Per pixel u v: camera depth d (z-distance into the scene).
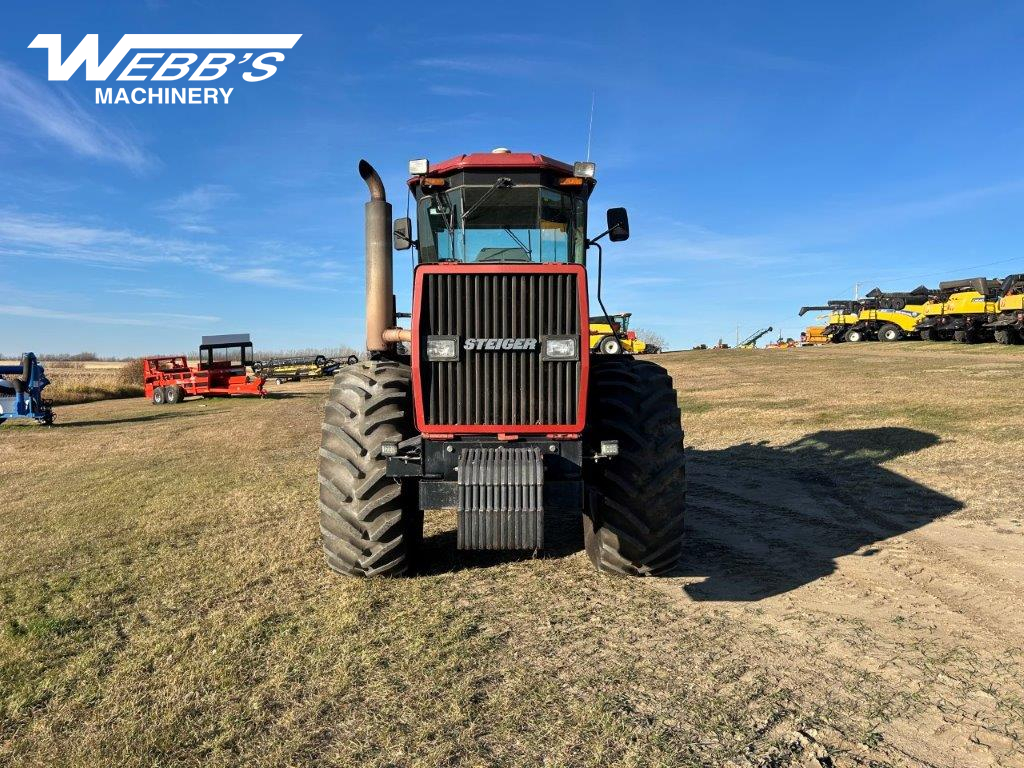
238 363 29.53
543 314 4.17
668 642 3.63
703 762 2.57
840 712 2.90
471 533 3.99
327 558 4.73
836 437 9.65
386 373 4.78
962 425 9.55
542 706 2.99
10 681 3.36
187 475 9.55
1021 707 2.89
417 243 5.41
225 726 2.89
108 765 2.63
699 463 8.91
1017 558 4.64
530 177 5.15
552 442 4.19
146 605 4.37
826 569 4.69
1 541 6.18
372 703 3.05
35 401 17.89
